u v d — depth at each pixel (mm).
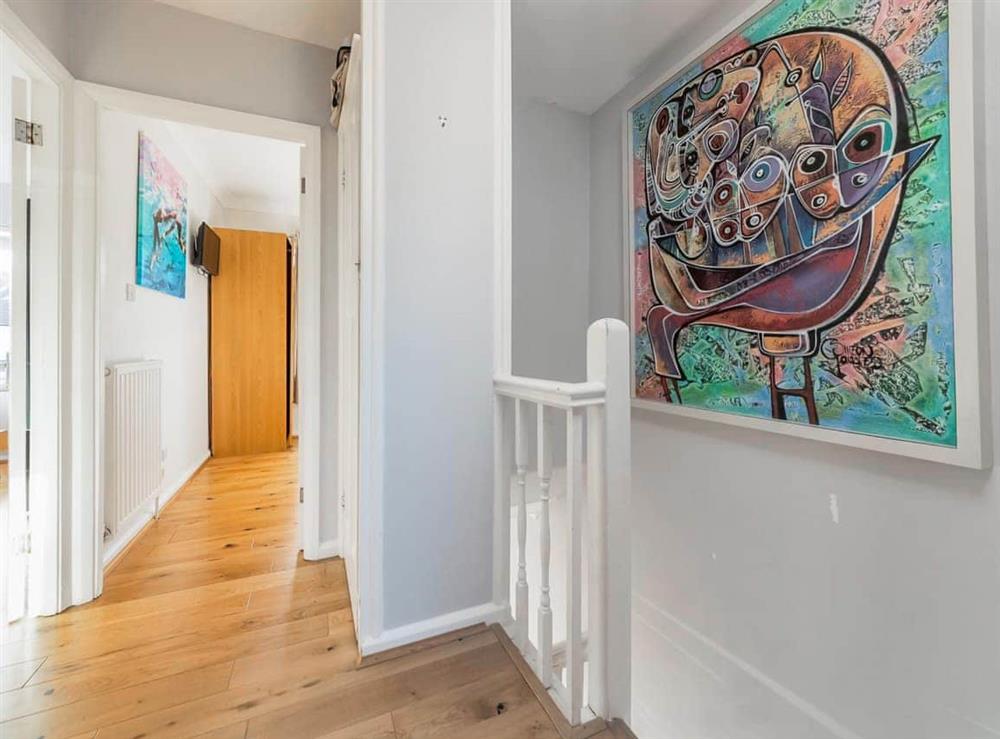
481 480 1476
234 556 2107
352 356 1643
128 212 2320
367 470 1325
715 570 1825
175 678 1281
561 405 1128
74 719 1144
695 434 1917
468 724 1096
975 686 1130
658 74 2098
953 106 1112
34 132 1608
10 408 1600
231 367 4105
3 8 1357
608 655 1092
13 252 1595
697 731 1873
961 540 1156
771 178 1567
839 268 1375
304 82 2074
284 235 4285
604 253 2500
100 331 1764
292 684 1245
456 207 1426
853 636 1381
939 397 1162
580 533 1122
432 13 1388
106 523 2018
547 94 2395
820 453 1470
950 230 1127
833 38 1369
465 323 1444
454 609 1443
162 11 1838
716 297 1793
